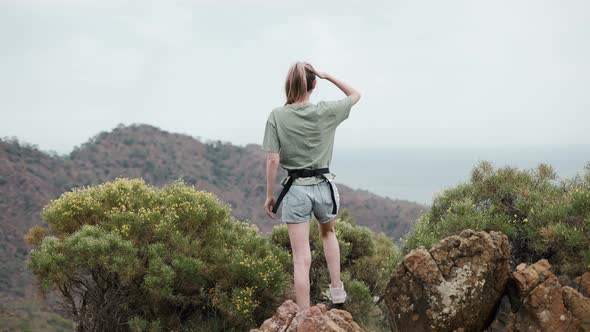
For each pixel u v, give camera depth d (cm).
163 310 675
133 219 667
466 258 425
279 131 418
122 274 603
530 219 537
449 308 415
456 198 632
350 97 432
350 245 835
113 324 644
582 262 461
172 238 663
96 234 632
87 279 648
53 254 608
